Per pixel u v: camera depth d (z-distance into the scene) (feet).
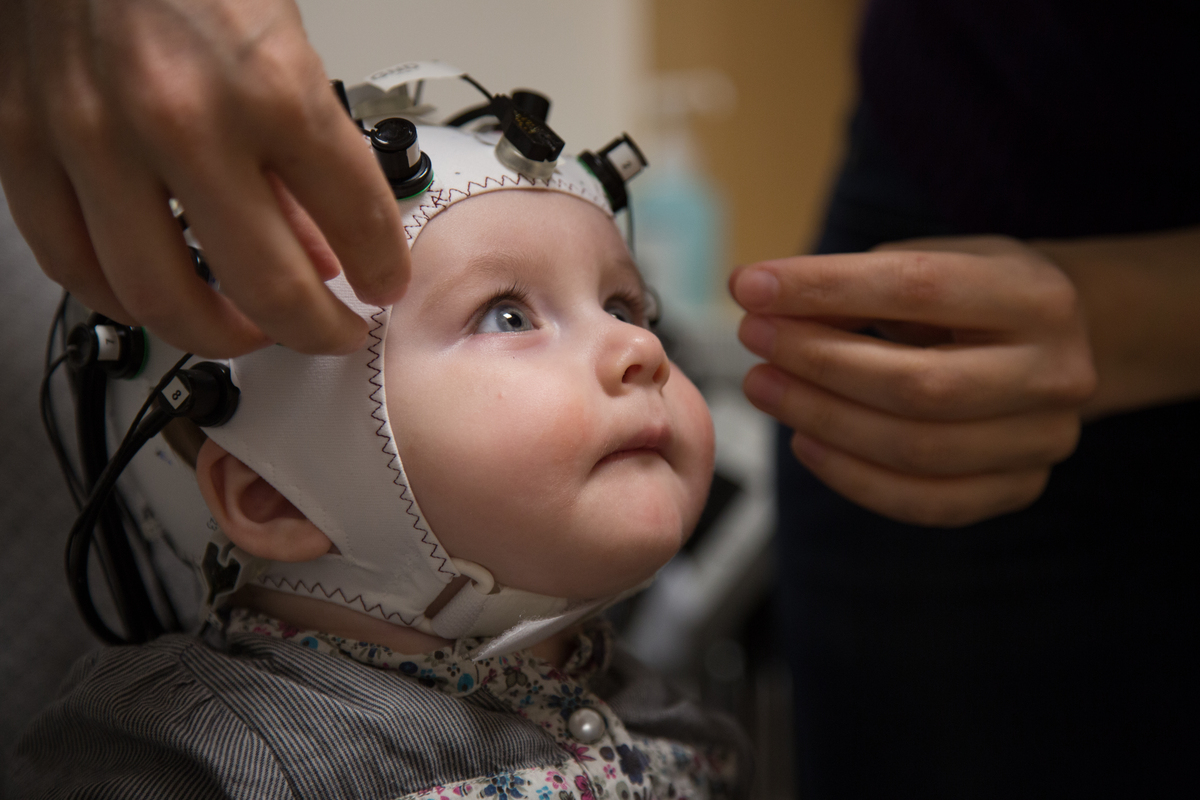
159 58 1.09
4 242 2.17
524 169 1.74
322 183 1.21
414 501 1.59
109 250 1.19
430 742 1.59
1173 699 2.50
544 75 4.76
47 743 1.78
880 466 2.06
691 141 5.44
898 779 2.73
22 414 2.14
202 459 1.68
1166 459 2.42
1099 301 2.05
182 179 1.12
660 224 4.93
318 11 3.65
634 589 1.87
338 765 1.54
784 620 3.08
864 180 2.81
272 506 1.72
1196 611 2.49
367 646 1.74
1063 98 2.30
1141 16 2.15
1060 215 2.42
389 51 3.95
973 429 1.92
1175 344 2.09
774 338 1.98
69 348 1.64
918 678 2.65
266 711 1.58
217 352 1.33
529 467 1.56
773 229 6.02
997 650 2.56
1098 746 2.54
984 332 1.94
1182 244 2.17
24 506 2.14
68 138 1.13
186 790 1.53
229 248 1.17
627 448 1.69
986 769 2.60
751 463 4.13
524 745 1.68
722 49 5.60
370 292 1.37
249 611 1.88
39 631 2.14
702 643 3.91
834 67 6.19
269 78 1.12
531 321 1.71
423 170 1.64
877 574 2.67
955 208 2.51
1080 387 1.93
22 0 1.17
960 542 2.53
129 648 1.76
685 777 2.00
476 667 1.75
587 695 1.86
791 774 4.25
